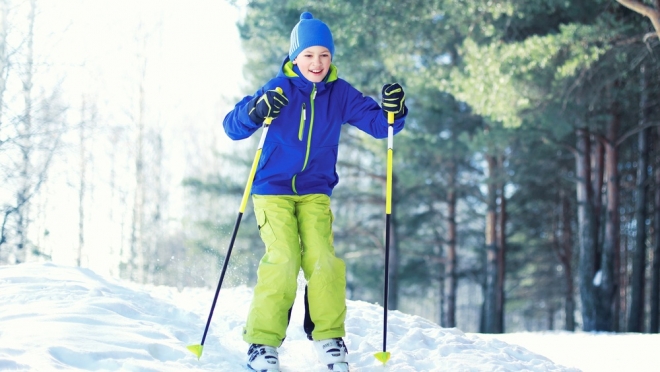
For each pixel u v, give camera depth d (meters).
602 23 9.05
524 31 11.30
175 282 17.03
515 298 26.72
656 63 10.86
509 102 9.77
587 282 13.90
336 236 19.72
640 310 14.66
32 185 14.11
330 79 3.39
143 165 22.62
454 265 20.31
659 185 16.02
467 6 9.61
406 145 14.31
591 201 14.12
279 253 3.16
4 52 13.61
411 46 11.20
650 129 15.35
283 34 10.85
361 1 9.65
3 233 13.23
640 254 14.74
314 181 3.36
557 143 13.86
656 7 8.32
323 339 3.19
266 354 3.10
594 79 11.09
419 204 21.27
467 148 14.62
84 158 21.36
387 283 3.19
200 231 18.58
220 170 28.27
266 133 3.20
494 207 18.14
